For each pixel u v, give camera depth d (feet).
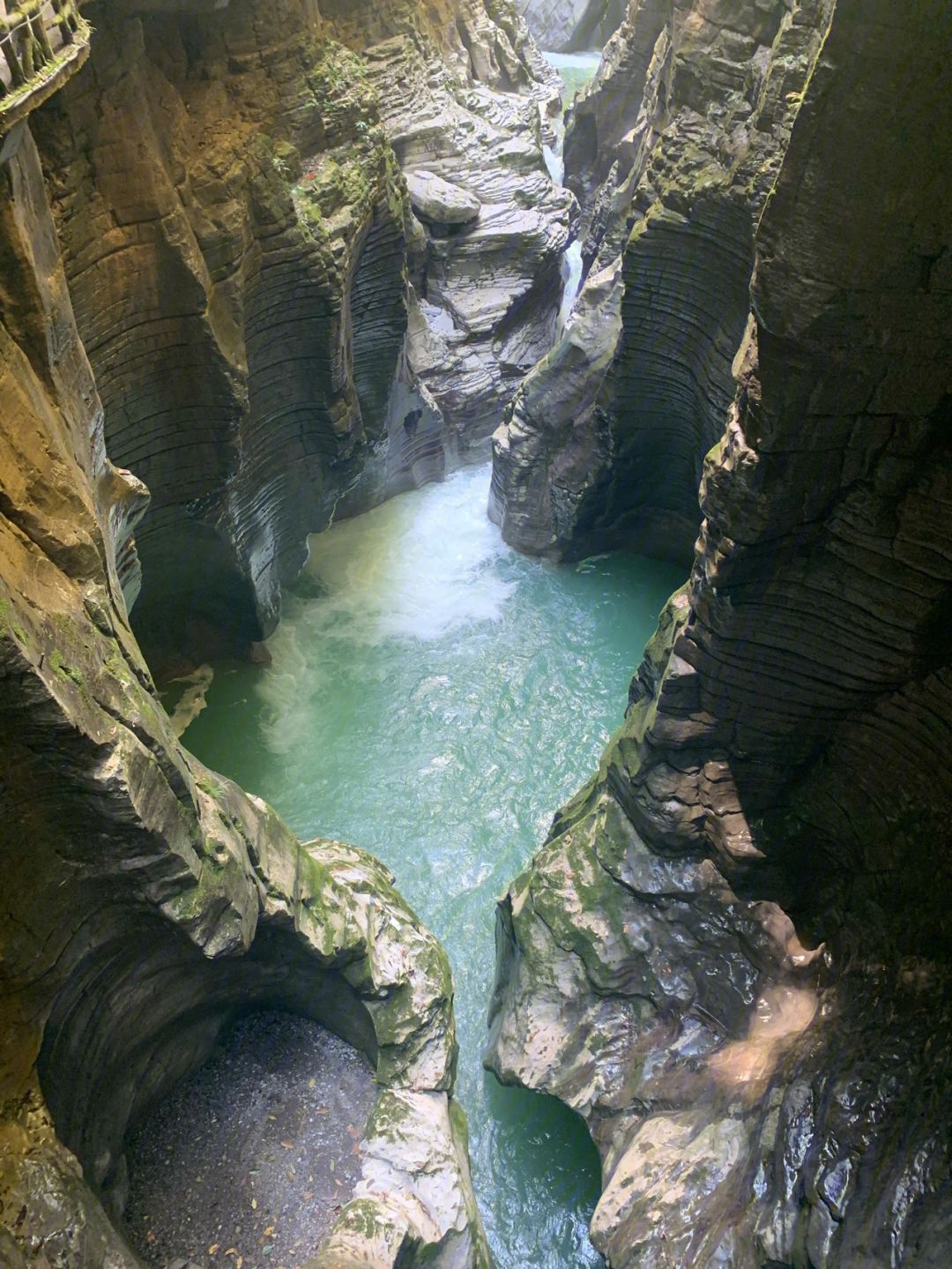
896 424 24.88
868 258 22.40
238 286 41.50
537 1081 35.17
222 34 41.68
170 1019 32.01
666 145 44.39
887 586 26.96
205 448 43.70
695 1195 28.91
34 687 21.01
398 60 71.20
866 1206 23.81
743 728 32.04
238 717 54.49
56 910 24.79
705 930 34.50
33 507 25.30
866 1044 27.07
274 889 31.91
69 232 34.53
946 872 27.35
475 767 52.85
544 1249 35.76
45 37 25.52
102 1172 29.17
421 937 37.22
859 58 20.38
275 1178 32.17
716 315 45.42
